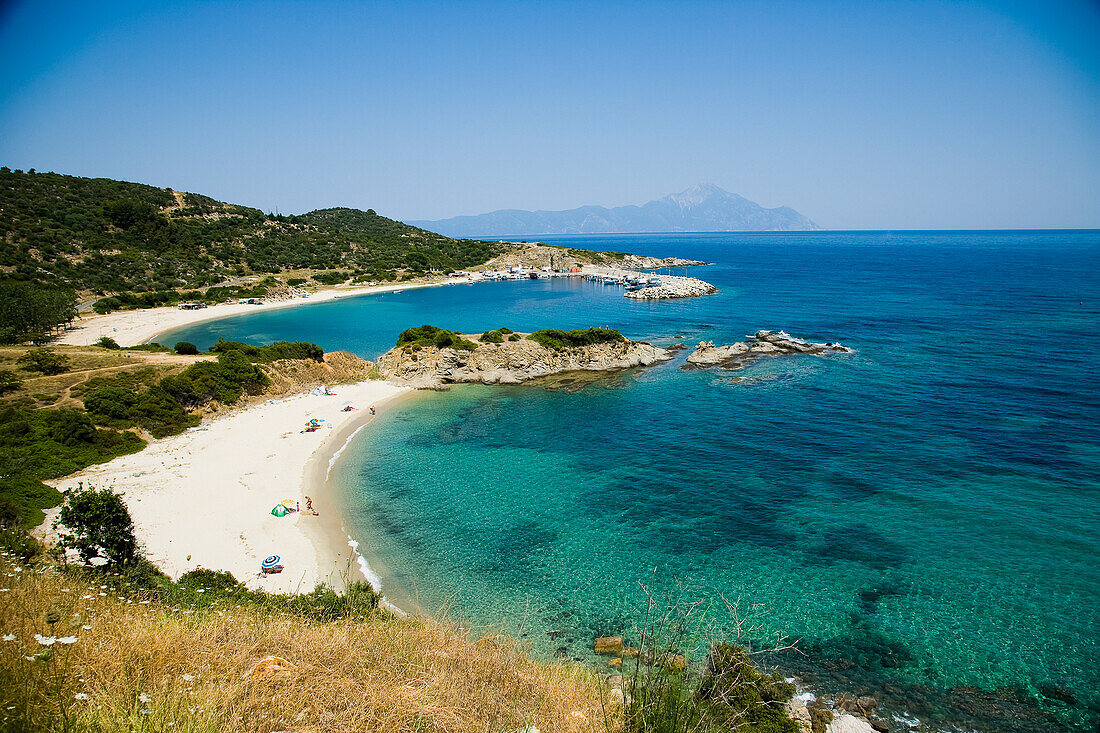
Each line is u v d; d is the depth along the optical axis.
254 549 33.22
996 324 93.31
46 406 51.00
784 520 36.19
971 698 22.55
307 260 194.88
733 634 26.05
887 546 32.72
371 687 10.25
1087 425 48.88
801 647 25.34
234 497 39.94
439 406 64.00
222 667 10.32
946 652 24.84
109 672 9.21
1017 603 27.58
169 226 176.00
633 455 47.81
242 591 24.55
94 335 103.38
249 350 72.50
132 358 68.50
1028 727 21.27
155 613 13.14
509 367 74.50
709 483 41.94
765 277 190.62
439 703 10.23
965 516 35.34
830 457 45.25
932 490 38.88
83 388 55.34
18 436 43.00
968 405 55.28
